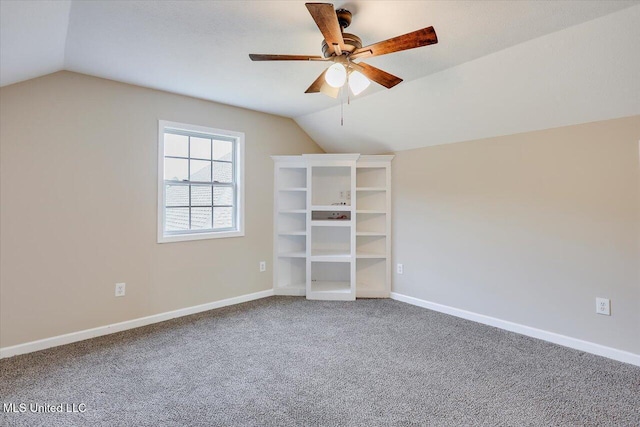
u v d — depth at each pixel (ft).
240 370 8.05
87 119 9.77
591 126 8.95
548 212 9.78
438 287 12.57
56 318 9.34
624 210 8.48
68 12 6.46
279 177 14.58
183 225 12.15
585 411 6.48
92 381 7.50
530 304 10.18
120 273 10.46
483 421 6.20
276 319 11.53
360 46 6.77
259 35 7.50
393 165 14.07
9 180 8.60
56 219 9.30
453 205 12.09
